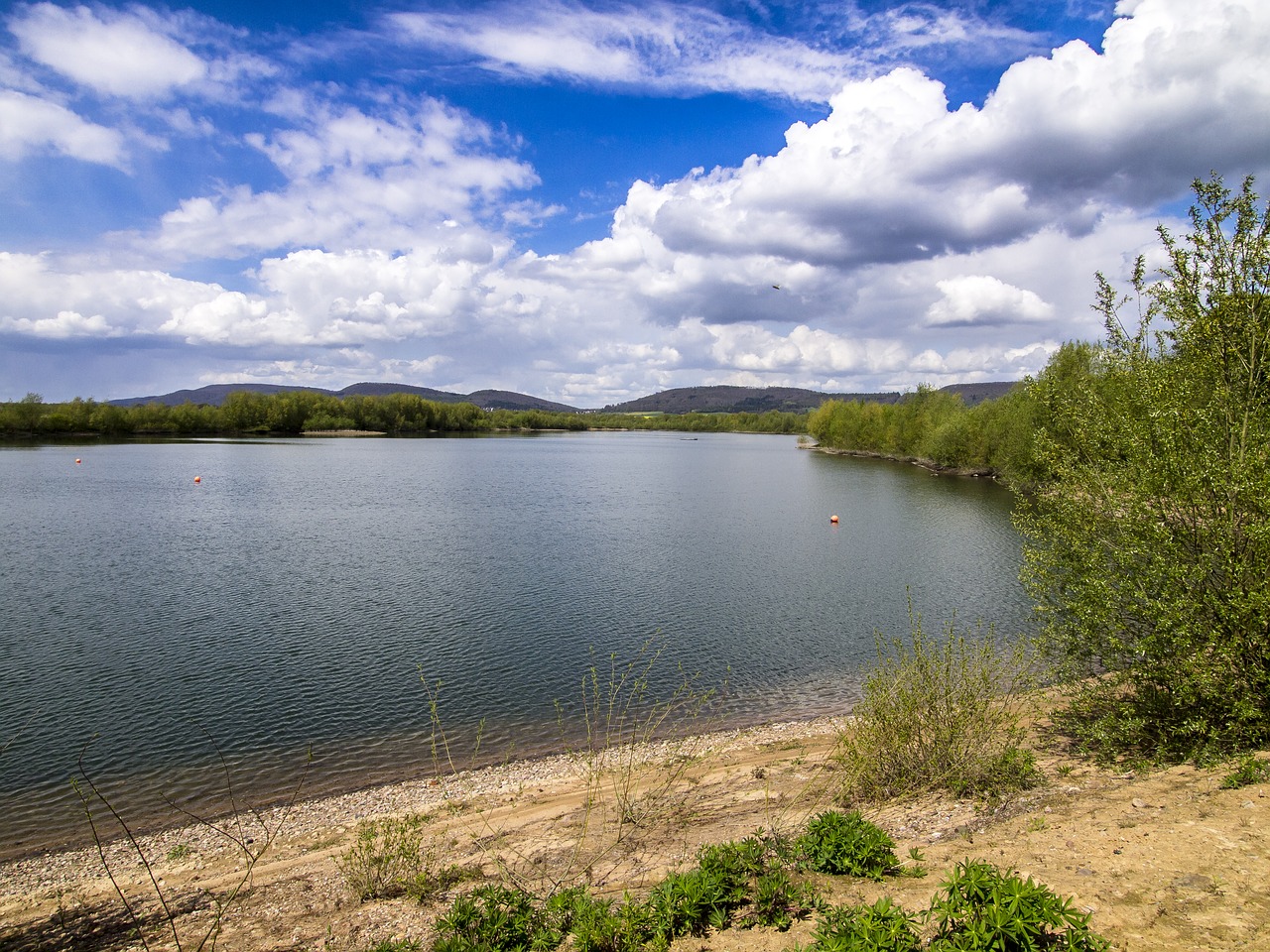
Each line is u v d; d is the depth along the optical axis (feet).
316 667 72.54
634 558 127.75
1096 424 39.19
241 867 39.29
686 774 49.08
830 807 37.70
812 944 21.25
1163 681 35.29
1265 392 35.09
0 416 483.10
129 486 230.07
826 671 73.36
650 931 23.80
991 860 26.13
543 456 433.48
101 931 32.81
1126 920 20.35
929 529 162.91
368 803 47.42
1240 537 33.55
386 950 25.98
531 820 42.50
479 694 66.59
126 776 51.37
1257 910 19.89
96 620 88.07
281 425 636.89
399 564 120.98
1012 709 46.42
